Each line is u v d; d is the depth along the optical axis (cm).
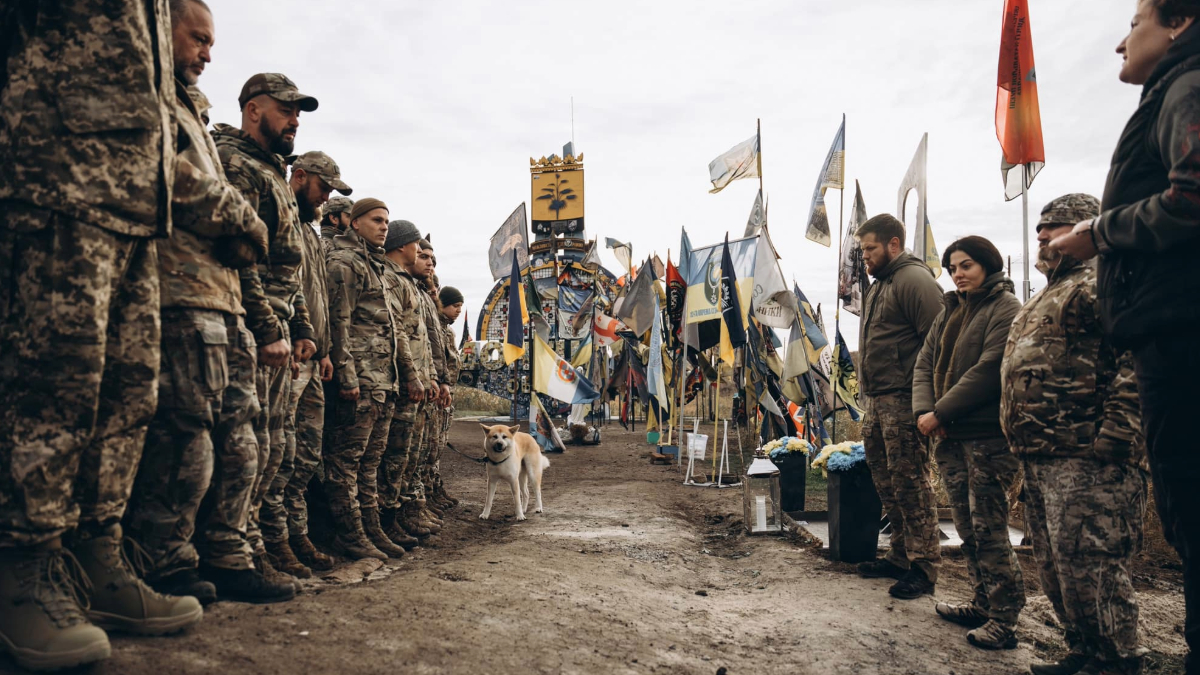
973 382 374
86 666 213
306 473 451
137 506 273
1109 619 303
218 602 298
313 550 450
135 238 240
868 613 422
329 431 488
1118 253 214
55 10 229
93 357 224
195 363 277
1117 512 302
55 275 220
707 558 607
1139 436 299
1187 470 199
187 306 275
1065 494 310
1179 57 206
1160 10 216
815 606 439
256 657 246
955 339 402
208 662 235
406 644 283
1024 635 406
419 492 612
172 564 277
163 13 253
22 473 215
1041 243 335
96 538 246
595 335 1611
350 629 289
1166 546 629
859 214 942
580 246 1881
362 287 504
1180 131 192
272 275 368
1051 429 311
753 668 334
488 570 438
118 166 231
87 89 229
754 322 1009
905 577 465
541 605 371
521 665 285
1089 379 306
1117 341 218
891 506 495
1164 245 197
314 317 442
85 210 224
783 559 573
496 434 729
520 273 1120
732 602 461
